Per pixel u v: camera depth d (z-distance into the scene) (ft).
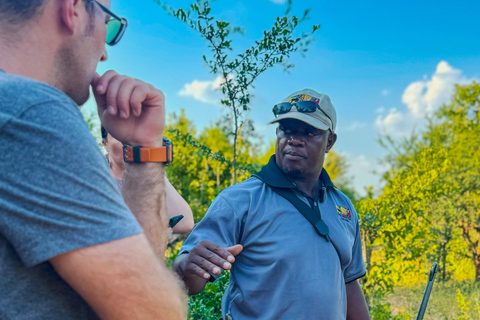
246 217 6.89
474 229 23.70
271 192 7.20
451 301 19.29
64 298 2.40
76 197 2.24
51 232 2.19
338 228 7.29
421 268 16.35
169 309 2.45
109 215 2.31
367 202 16.22
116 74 3.40
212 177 24.97
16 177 2.18
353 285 8.01
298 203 7.08
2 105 2.22
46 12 2.68
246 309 6.66
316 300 6.51
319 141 7.47
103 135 7.36
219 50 9.75
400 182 16.35
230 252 5.86
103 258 2.24
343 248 7.14
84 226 2.23
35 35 2.66
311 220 6.97
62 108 2.35
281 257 6.59
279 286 6.56
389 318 15.42
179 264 6.08
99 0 3.06
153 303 2.37
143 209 3.43
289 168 7.34
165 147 3.54
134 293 2.31
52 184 2.21
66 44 2.79
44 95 2.32
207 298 10.86
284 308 6.48
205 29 9.66
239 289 6.78
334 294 6.69
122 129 3.46
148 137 3.49
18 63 2.61
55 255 2.18
